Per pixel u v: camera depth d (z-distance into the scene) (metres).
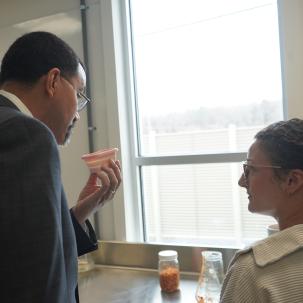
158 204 2.26
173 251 1.89
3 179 0.72
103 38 2.21
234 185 2.04
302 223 0.92
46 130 0.79
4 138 0.74
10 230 0.70
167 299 1.70
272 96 1.95
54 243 0.72
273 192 0.93
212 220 2.11
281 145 0.92
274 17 1.92
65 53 0.99
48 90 0.95
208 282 1.56
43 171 0.74
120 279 2.02
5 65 0.97
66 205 0.83
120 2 2.25
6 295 0.69
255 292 0.82
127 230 2.21
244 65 2.01
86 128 2.29
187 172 2.16
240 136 2.04
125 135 2.24
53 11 2.37
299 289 0.78
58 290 0.71
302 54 1.75
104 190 1.34
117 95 2.19
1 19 2.53
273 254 0.84
